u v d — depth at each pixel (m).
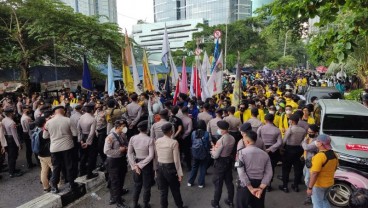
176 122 7.75
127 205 6.27
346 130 7.00
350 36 6.04
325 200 4.93
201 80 11.44
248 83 20.75
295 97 9.98
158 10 110.50
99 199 6.67
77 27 14.66
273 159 6.76
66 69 17.92
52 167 6.38
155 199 6.61
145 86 11.84
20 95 14.01
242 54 49.16
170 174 5.58
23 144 10.81
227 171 5.93
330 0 5.71
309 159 5.34
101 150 7.78
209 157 7.03
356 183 5.64
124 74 11.27
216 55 15.58
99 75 18.52
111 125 7.68
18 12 15.24
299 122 6.83
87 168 7.30
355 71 19.67
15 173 8.03
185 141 8.12
